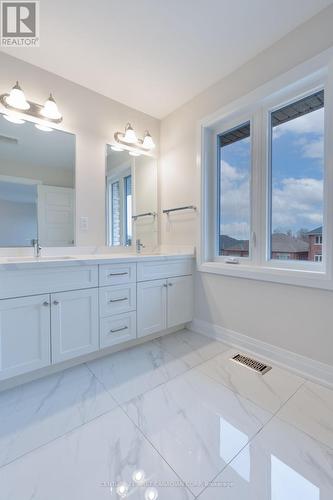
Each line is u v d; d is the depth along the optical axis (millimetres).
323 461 1006
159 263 2141
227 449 1065
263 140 1907
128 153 2531
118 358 1876
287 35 1667
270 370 1713
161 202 2795
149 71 2016
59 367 1690
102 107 2318
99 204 2320
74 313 1661
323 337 1544
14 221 1892
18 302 1438
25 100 1809
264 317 1860
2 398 1405
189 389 1491
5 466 983
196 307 2422
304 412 1290
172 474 958
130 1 1435
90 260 1713
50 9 1483
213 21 1568
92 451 1056
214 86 2176
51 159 2051
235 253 2191
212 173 2332
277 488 902
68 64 1928
